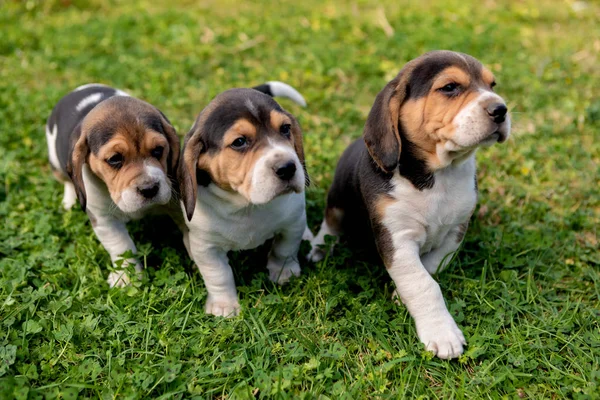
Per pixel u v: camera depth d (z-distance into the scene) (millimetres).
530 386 817
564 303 913
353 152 982
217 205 899
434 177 877
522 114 1295
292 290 940
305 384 825
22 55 1639
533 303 910
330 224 1022
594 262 973
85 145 942
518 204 1093
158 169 924
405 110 865
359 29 1780
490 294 926
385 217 886
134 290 931
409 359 835
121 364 846
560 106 1329
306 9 1990
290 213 926
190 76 1503
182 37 1730
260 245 1018
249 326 886
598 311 898
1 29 1820
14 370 839
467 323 894
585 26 1817
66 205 1102
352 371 840
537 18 1885
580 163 1162
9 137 1253
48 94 1378
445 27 1764
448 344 849
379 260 997
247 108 863
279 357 858
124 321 890
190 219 879
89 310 910
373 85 1414
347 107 1330
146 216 1040
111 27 1836
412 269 876
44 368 838
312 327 889
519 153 1190
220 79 1477
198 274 980
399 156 869
